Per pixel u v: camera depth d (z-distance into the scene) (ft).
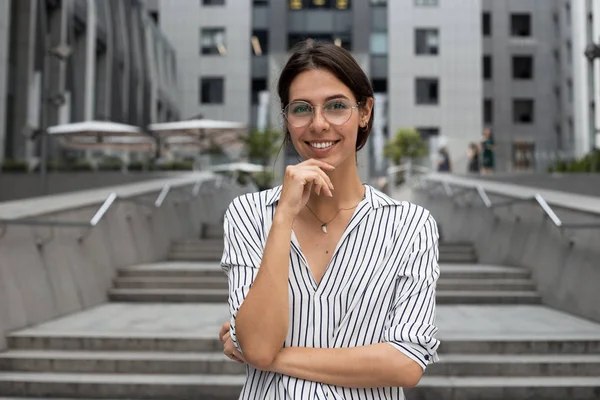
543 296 25.64
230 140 73.46
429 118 106.63
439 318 22.08
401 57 107.45
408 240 4.57
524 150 63.16
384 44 108.47
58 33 64.80
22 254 20.18
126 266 30.04
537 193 28.43
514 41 120.57
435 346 4.35
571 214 23.02
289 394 4.22
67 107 65.05
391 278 4.47
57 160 57.00
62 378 16.65
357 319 4.40
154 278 28.17
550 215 23.41
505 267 30.27
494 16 120.98
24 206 23.45
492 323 20.90
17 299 19.38
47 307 21.30
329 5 108.37
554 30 120.06
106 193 31.32
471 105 106.93
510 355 17.72
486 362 16.94
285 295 4.20
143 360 17.30
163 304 26.02
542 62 120.16
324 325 4.38
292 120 4.68
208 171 68.49
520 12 120.98
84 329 19.57
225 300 26.45
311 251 4.61
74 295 23.65
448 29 107.86
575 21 100.94
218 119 108.37
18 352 17.95
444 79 107.24
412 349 4.27
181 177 57.16
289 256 4.35
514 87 120.16
